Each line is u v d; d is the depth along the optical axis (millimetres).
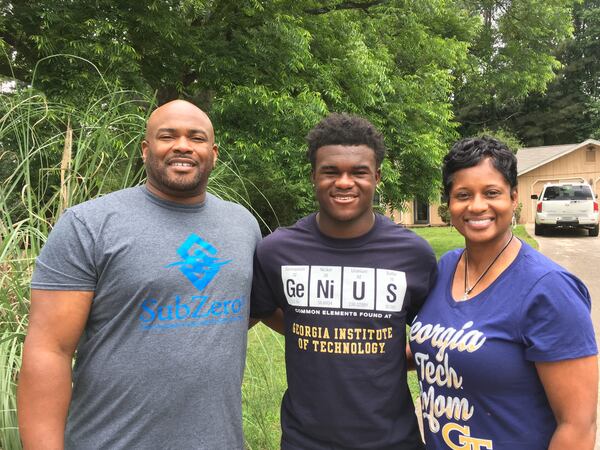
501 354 1489
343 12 9586
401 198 9555
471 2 14484
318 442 1789
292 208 10336
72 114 3014
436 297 1770
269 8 7297
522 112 39500
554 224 16469
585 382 1409
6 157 2863
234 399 1703
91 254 1559
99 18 5996
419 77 9828
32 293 1556
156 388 1551
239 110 6922
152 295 1573
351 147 1792
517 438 1488
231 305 1701
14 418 1915
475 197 1634
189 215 1732
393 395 1796
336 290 1823
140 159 2926
